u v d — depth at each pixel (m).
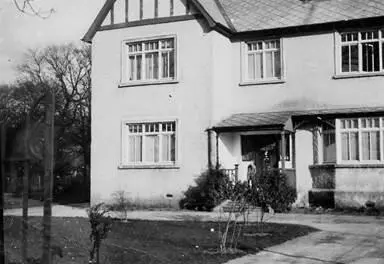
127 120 23.81
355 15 21.72
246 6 25.06
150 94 23.44
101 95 24.45
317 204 21.56
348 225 16.31
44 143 5.69
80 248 11.17
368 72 21.33
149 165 23.14
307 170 21.98
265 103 23.08
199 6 22.33
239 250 12.03
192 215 19.52
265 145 23.00
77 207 25.09
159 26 23.41
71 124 48.47
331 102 21.88
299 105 22.44
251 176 18.62
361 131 20.81
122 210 19.23
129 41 23.97
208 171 21.89
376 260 11.01
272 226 15.77
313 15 22.72
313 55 22.28
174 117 22.84
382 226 16.05
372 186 20.25
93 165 24.38
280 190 19.91
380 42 21.27
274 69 23.19
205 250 11.98
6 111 46.28
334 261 10.95
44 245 5.92
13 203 17.86
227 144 22.91
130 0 24.06
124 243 12.36
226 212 20.72
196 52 22.58
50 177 5.76
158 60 23.50
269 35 23.08
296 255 11.60
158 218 18.39
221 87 22.97
